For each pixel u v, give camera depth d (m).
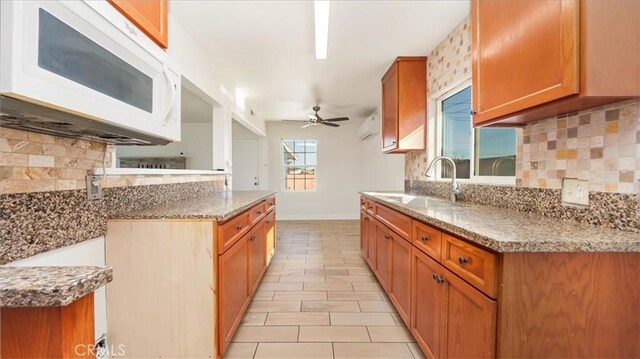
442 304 1.42
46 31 0.76
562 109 1.29
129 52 1.09
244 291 2.18
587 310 1.03
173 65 1.39
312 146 7.19
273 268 3.38
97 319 1.52
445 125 2.97
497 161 2.12
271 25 2.38
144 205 1.92
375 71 3.49
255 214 2.57
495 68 1.44
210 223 1.58
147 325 1.58
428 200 2.57
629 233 1.11
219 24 2.36
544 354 1.02
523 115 1.42
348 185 7.12
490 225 1.26
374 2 2.07
